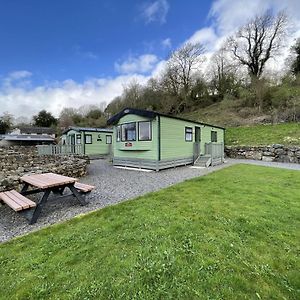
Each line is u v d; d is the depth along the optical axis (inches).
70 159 395.2
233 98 1076.5
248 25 1127.6
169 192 209.2
